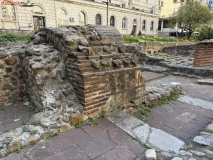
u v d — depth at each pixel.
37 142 2.38
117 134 2.62
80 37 3.22
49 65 3.23
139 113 3.69
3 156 2.12
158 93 4.38
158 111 3.80
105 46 3.33
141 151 2.27
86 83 2.77
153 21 33.94
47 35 4.00
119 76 3.27
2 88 3.90
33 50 3.39
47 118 2.70
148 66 9.33
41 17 20.09
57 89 3.12
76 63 2.89
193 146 2.19
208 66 7.39
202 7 26.98
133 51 10.72
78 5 22.31
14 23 18.03
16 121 3.12
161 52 16.16
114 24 27.41
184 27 28.88
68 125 2.69
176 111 3.79
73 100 3.01
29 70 3.41
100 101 3.06
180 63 9.76
